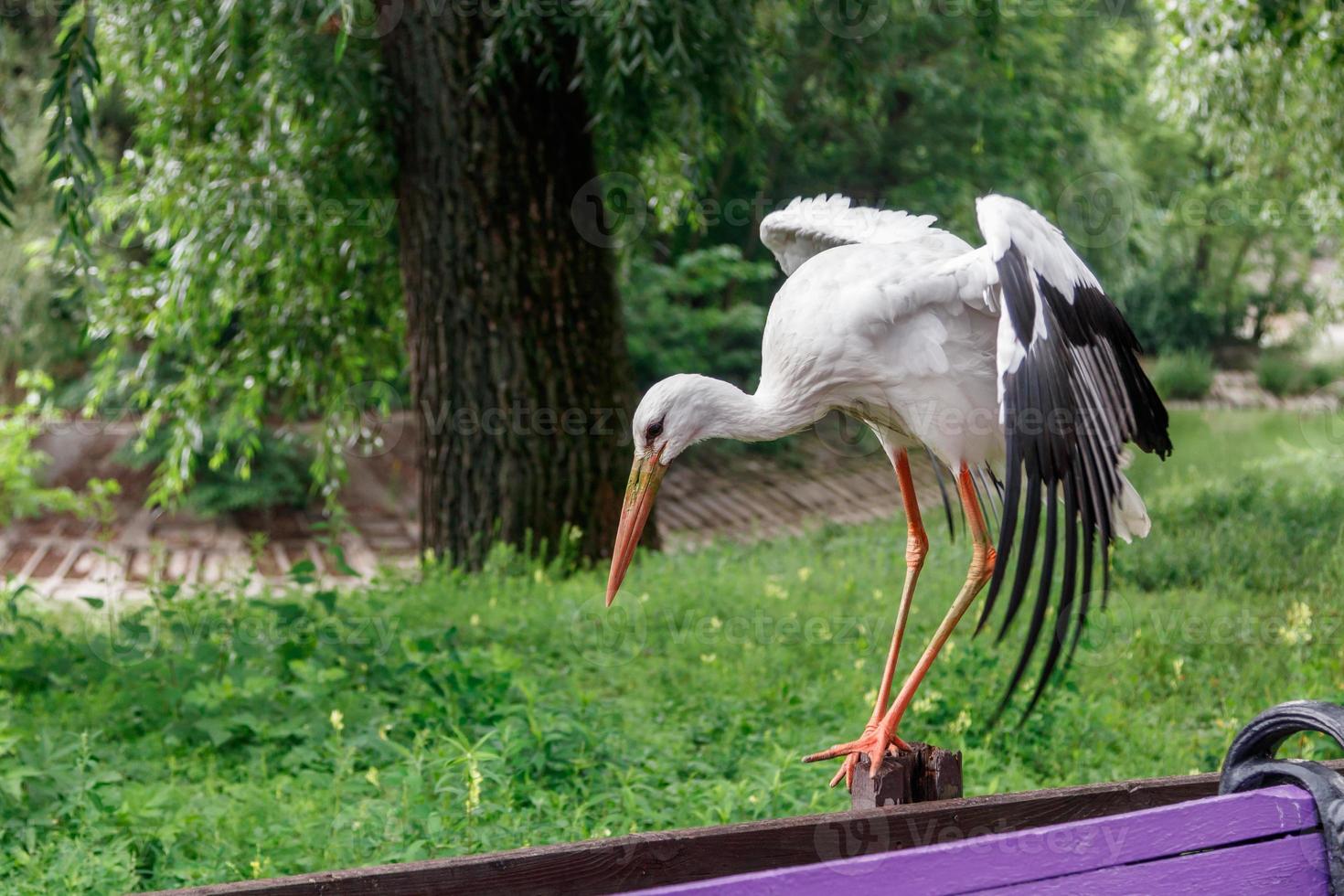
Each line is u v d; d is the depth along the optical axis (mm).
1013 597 2811
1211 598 6977
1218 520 8672
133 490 16031
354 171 8867
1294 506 8844
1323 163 9523
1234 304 21375
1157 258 20547
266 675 5652
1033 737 5074
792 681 5984
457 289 8734
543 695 5629
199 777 4691
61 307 15539
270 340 9867
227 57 8320
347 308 10047
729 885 1566
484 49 8188
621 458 9172
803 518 13023
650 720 5469
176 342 10227
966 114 15688
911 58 15461
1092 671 6074
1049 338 3076
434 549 8953
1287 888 1823
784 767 4211
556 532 8875
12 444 13234
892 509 13430
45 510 15227
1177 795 2412
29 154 14156
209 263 9070
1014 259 3105
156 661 5688
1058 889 1715
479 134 8594
